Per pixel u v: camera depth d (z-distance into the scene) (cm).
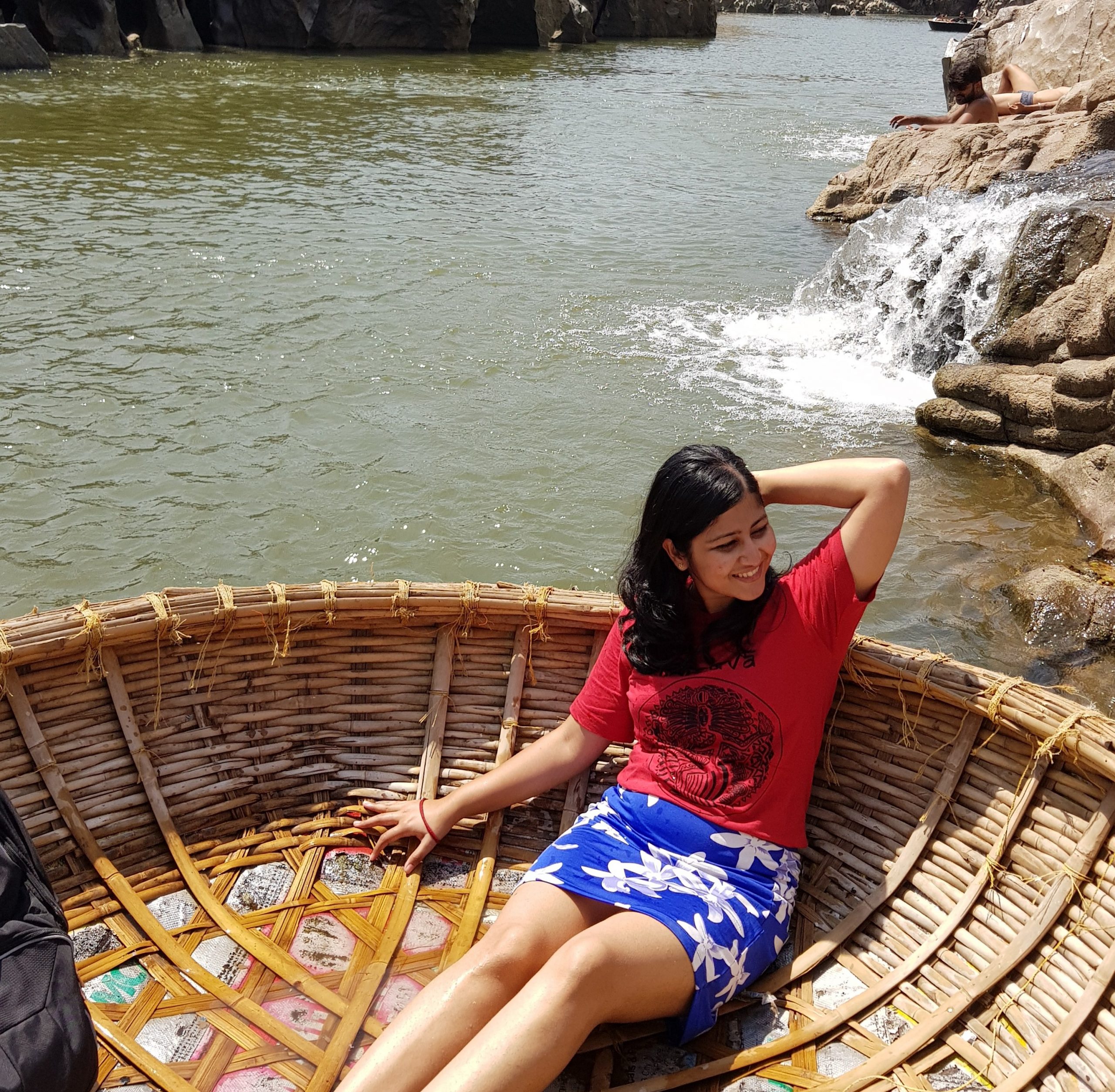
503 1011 186
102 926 238
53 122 1348
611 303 787
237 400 593
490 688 284
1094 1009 203
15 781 246
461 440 559
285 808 271
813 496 238
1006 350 610
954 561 465
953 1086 203
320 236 920
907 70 2495
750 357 697
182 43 2092
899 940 233
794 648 231
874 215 845
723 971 209
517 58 2272
